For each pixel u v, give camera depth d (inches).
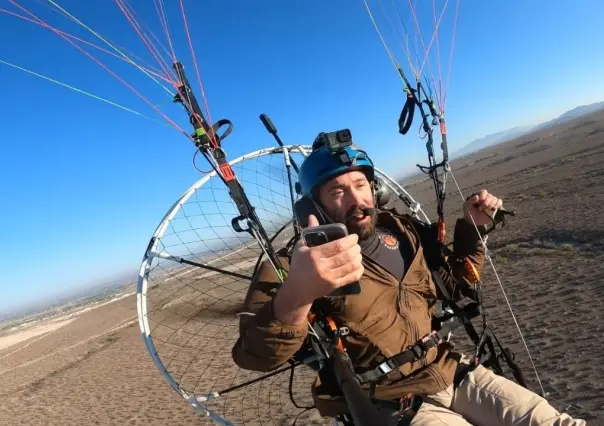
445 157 100.7
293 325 69.8
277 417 229.6
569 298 270.4
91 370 544.7
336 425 99.0
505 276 359.6
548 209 581.3
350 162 90.0
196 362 350.6
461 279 105.0
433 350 95.1
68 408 401.1
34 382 572.1
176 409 299.0
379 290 90.1
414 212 126.8
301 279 60.7
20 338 1448.1
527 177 1128.8
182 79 82.9
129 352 585.6
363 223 92.2
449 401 94.2
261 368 76.0
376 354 87.4
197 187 111.4
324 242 64.2
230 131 86.8
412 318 92.2
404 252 99.4
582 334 218.8
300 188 108.2
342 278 60.5
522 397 89.4
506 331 252.7
